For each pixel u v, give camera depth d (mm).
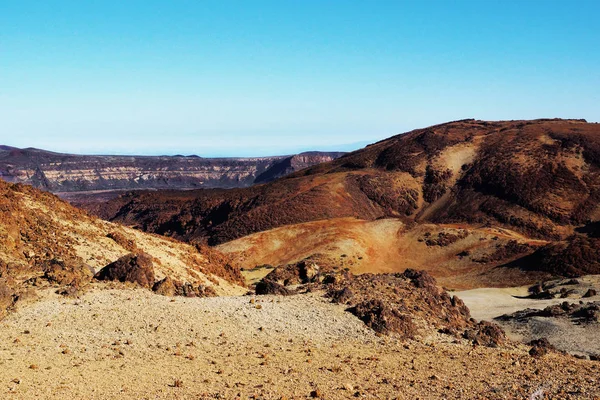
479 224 168875
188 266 43469
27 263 29594
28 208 37469
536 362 25328
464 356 24531
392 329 26359
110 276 29031
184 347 21500
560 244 109375
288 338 23797
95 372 18172
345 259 126500
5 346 19609
